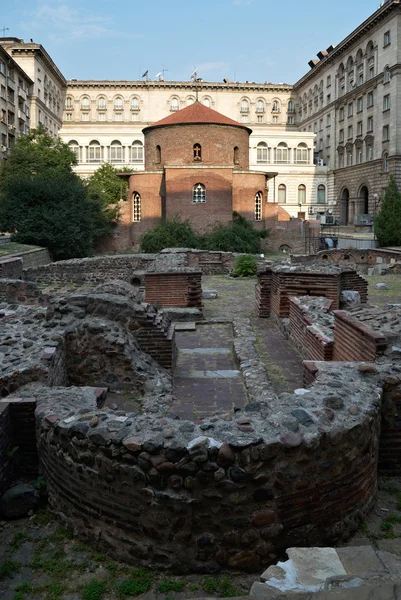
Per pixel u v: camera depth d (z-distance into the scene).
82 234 41.50
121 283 12.30
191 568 4.64
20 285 16.11
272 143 83.69
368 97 69.62
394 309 9.84
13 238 38.91
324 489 4.84
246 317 17.34
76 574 4.68
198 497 4.57
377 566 3.70
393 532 5.10
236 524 4.59
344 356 9.28
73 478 5.12
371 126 69.31
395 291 22.31
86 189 45.69
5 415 6.02
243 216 52.75
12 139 65.94
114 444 4.75
